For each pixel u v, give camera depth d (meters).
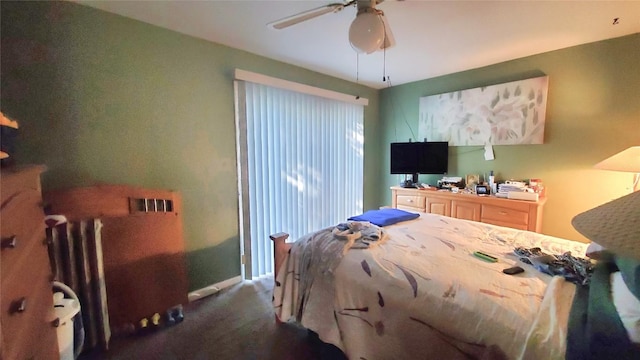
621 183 2.41
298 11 1.90
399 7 1.85
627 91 2.32
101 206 1.83
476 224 2.22
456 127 3.39
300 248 1.83
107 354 1.71
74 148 1.81
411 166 3.62
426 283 1.28
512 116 2.94
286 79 2.96
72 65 1.77
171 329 1.96
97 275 1.72
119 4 1.79
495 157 3.12
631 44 2.28
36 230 1.02
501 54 2.75
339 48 2.56
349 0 1.60
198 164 2.38
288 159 3.01
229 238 2.63
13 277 0.80
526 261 1.45
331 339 1.54
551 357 0.87
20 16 1.60
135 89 2.02
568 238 2.71
